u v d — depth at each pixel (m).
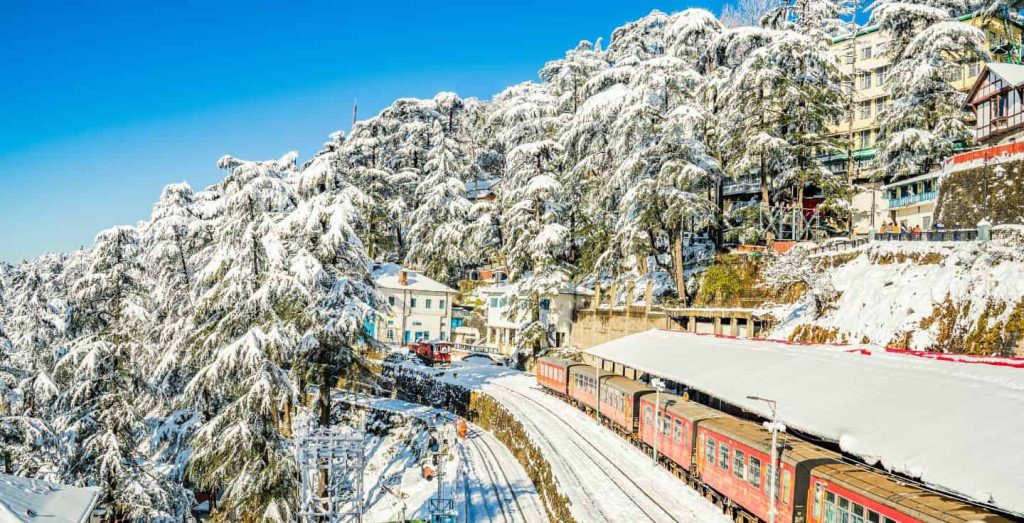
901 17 52.91
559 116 69.69
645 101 47.94
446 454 38.59
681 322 47.62
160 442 33.38
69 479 27.30
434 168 77.81
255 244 27.38
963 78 58.81
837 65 46.25
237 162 44.09
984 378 20.69
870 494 16.86
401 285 71.69
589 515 24.34
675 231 49.84
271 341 24.80
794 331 38.53
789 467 20.39
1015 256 29.20
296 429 28.80
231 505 24.83
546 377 50.53
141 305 28.47
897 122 50.03
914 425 18.48
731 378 28.50
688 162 45.12
